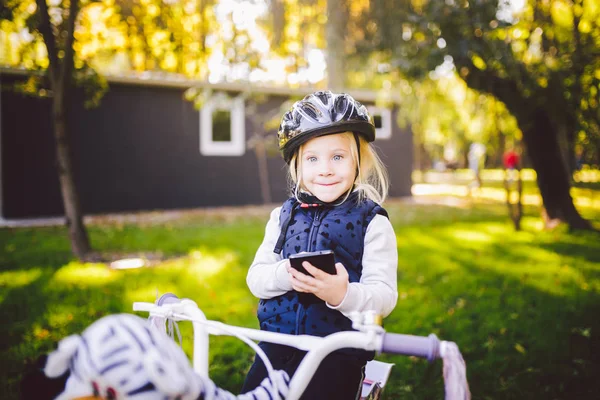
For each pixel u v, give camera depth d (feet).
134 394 3.17
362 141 5.63
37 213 35.73
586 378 9.74
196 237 26.27
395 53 22.94
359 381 4.99
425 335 12.07
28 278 17.30
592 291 15.76
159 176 41.19
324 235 5.17
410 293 15.78
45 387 3.45
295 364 4.91
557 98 22.95
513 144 32.07
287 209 5.62
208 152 43.16
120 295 15.23
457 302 14.80
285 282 5.01
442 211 38.47
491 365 10.37
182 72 23.06
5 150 34.55
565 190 27.81
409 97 31.17
